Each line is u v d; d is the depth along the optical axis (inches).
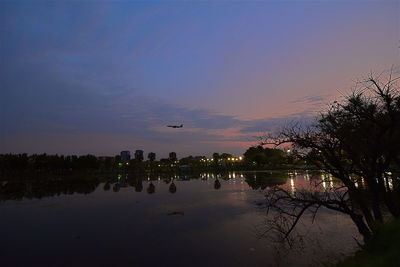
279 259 698.2
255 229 1006.4
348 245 759.7
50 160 5964.6
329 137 550.9
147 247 880.9
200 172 7052.2
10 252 861.8
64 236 1045.8
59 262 772.0
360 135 509.7
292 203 651.5
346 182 540.1
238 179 3850.9
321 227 941.2
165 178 4963.1
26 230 1155.9
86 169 6747.1
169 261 751.7
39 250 879.7
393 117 451.8
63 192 2716.5
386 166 502.0
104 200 2054.6
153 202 1878.7
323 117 549.0
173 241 935.0
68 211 1596.9
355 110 498.3
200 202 1798.7
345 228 921.5
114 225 1211.9
